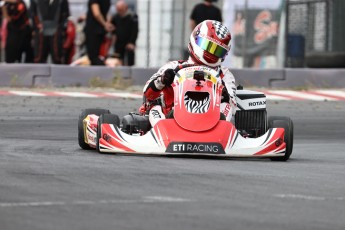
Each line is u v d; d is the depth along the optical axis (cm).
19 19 7519
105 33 7269
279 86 6881
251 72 6869
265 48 7806
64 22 7381
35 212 2102
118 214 2111
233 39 7988
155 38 8012
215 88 3381
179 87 3362
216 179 2717
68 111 5294
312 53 7712
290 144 3400
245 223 2044
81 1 9206
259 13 7812
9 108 5359
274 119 3522
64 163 3020
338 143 4269
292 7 7750
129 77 6769
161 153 3234
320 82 6894
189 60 3556
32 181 2569
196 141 3241
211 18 7006
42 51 7412
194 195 2406
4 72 6631
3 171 2767
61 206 2186
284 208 2259
